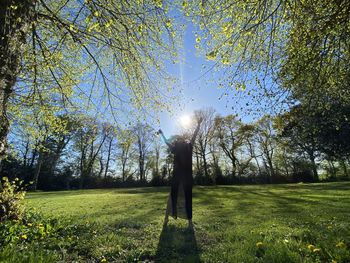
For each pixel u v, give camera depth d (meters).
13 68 5.37
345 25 5.17
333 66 6.14
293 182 35.91
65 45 7.29
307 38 5.23
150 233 4.88
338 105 8.06
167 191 19.77
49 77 7.59
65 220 6.19
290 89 6.35
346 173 35.19
